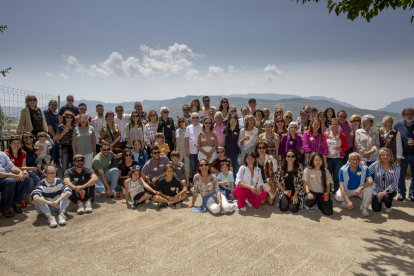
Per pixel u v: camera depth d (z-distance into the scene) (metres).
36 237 4.19
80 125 6.68
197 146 6.69
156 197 5.67
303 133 6.71
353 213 5.32
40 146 6.11
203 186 5.45
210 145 6.68
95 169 6.24
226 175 5.96
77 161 5.45
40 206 4.84
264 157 5.77
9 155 5.59
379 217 5.09
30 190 5.62
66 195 5.01
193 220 4.93
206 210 5.47
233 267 3.34
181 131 7.29
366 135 6.39
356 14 4.07
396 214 5.23
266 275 3.17
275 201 6.04
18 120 6.66
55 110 7.44
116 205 5.77
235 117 6.67
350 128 6.63
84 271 3.27
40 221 4.83
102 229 4.51
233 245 3.92
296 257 3.58
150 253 3.70
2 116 7.18
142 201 5.82
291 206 5.35
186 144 7.09
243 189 5.48
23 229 4.48
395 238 4.16
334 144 6.19
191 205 5.71
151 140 7.50
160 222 4.82
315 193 5.42
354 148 6.64
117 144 7.33
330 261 3.48
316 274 3.19
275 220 4.94
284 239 4.12
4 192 4.93
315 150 6.07
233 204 5.29
